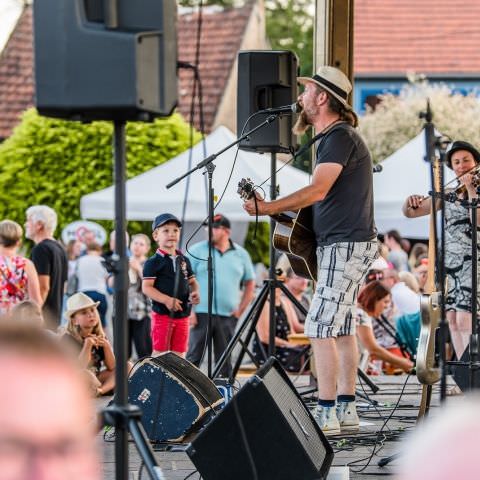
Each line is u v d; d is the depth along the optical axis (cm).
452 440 101
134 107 392
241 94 843
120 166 405
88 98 395
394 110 2286
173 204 1372
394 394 916
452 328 793
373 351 1070
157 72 409
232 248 1089
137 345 1099
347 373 681
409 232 1587
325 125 675
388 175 1523
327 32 912
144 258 1297
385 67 2759
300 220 687
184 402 656
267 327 1100
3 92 2841
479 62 2759
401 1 2912
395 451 635
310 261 692
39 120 1909
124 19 406
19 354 106
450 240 774
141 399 660
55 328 1025
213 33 3016
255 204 646
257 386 466
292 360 1021
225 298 1072
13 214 1898
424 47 2802
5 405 103
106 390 884
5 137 2734
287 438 464
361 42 2822
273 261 820
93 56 394
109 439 696
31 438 103
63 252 1054
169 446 655
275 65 836
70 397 106
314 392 920
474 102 2203
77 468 107
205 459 468
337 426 664
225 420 466
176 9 426
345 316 670
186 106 2798
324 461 513
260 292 823
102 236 1549
